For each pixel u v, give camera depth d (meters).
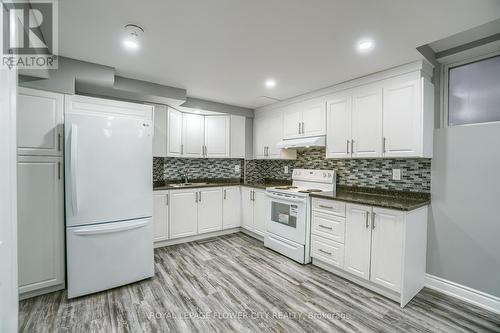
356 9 1.50
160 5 1.48
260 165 4.64
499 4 1.43
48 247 2.11
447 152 2.24
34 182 2.04
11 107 1.20
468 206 2.12
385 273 2.12
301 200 2.84
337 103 2.93
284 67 2.45
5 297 1.14
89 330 1.69
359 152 2.68
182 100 3.21
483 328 1.76
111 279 2.20
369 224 2.24
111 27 1.73
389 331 1.71
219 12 1.55
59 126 2.17
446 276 2.25
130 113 2.60
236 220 4.07
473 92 2.22
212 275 2.55
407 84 2.28
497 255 1.97
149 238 2.42
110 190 2.18
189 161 4.13
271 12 1.55
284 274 2.58
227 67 2.46
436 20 1.61
